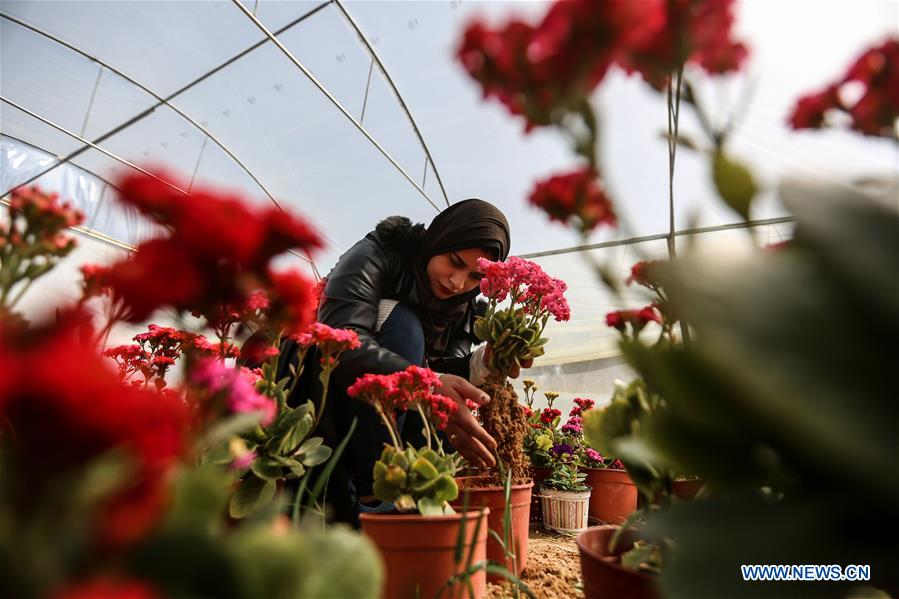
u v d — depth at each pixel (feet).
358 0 19.24
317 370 6.93
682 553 1.75
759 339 1.38
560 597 4.39
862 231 1.42
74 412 1.03
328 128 24.14
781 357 1.35
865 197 1.52
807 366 1.33
